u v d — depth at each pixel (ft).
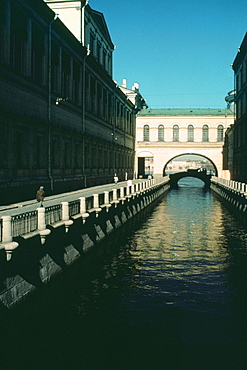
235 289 50.31
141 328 38.52
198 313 42.45
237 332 38.11
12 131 73.20
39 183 85.30
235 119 197.36
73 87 115.03
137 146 248.93
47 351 33.68
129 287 50.21
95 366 31.76
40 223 43.01
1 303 34.12
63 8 121.70
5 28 68.80
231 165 206.69
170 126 247.50
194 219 112.78
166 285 51.47
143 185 137.18
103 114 157.48
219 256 67.77
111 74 176.55
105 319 40.11
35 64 86.38
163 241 80.12
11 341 34.94
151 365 32.24
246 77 151.74
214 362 32.83
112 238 79.82
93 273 55.83
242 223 104.99
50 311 41.47
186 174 290.76
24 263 39.63
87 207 65.82
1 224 34.91
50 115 93.40
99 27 147.95
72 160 112.16
